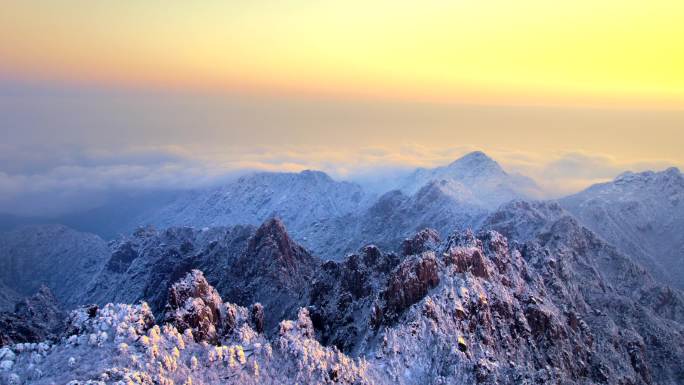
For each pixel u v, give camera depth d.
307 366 118.69
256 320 148.75
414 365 134.75
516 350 153.62
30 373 103.75
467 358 138.62
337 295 198.50
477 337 149.12
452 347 139.12
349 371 122.50
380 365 132.62
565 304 198.12
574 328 184.25
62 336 117.38
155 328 116.44
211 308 137.75
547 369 152.50
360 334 171.38
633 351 191.00
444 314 147.88
